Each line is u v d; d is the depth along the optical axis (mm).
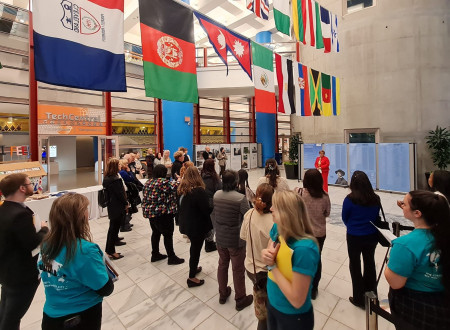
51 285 1232
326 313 2367
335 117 9469
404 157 7508
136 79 10359
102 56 2453
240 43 3912
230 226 2338
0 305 1692
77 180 10664
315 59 9992
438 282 1223
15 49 6809
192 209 2729
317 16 4770
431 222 1241
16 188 1671
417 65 7902
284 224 1263
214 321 2273
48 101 7289
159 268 3287
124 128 9938
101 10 2465
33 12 2037
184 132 10508
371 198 2268
